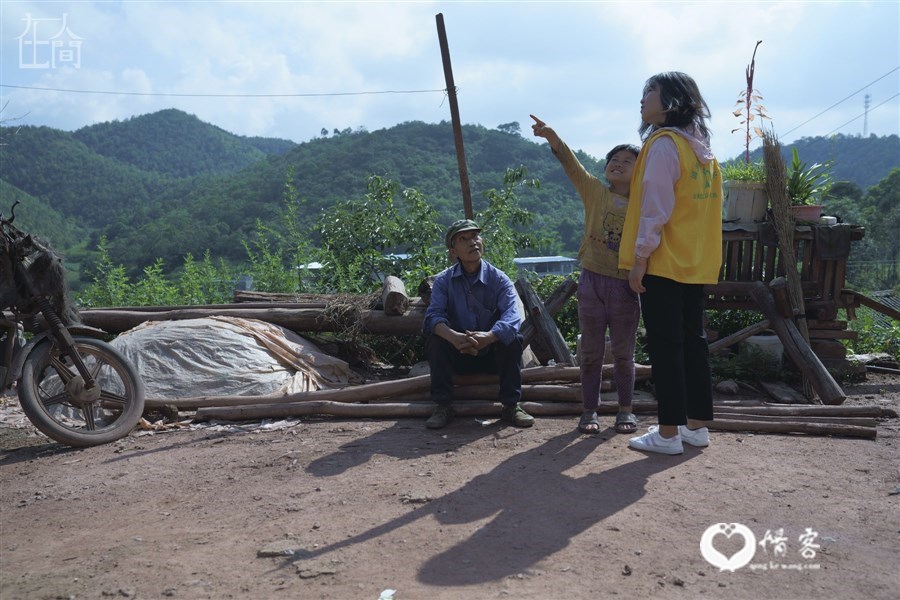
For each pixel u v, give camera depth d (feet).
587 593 7.77
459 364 16.57
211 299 34.53
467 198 29.43
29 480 13.19
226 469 13.14
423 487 11.44
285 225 37.29
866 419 15.03
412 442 14.42
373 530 9.74
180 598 7.97
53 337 15.67
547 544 9.09
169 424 16.72
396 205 39.83
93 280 35.42
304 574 8.41
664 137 12.00
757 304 21.25
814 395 18.75
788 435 14.69
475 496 10.94
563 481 11.55
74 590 8.27
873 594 7.77
